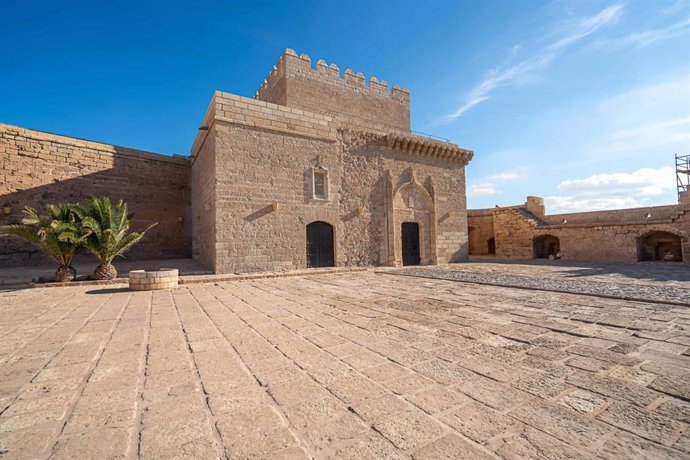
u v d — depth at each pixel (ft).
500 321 18.75
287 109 51.24
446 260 70.54
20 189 52.70
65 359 13.46
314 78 62.49
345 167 57.93
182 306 24.48
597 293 26.11
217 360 13.29
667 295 24.99
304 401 9.78
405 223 66.08
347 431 8.22
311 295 29.04
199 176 59.26
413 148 66.33
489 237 96.89
